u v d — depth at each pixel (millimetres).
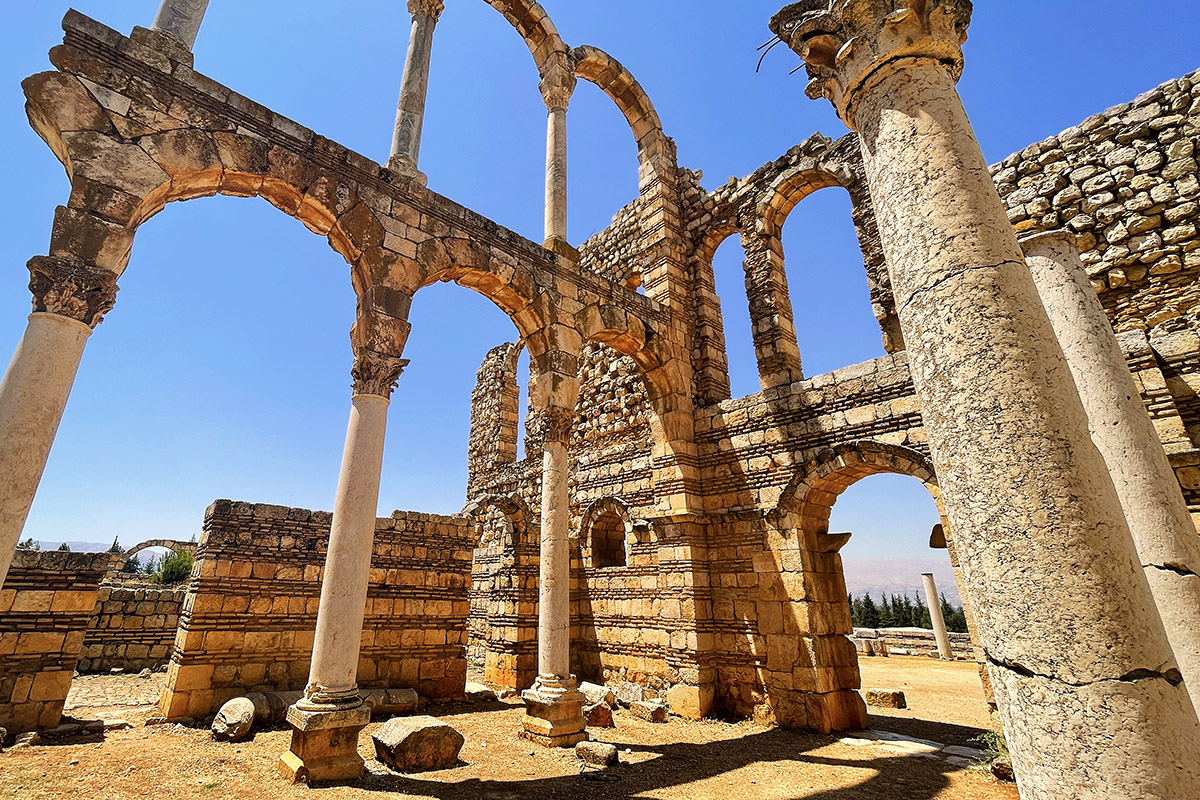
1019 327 3752
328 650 8023
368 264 9922
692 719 12656
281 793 7004
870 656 26609
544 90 15305
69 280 6895
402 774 8078
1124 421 6176
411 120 11641
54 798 6480
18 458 6145
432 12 12742
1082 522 3297
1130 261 9945
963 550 3758
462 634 14352
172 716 10461
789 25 5805
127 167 7793
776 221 15664
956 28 4867
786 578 12562
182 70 8664
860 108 5059
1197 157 9680
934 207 4238
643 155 18406
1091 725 3018
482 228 11867
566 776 8359
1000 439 3586
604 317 13852
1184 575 5543
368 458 8930
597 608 16047
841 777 8508
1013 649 3363
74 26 7875
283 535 12273
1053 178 11016
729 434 14414
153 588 17844
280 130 9508
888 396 11805
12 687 9312
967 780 8352
